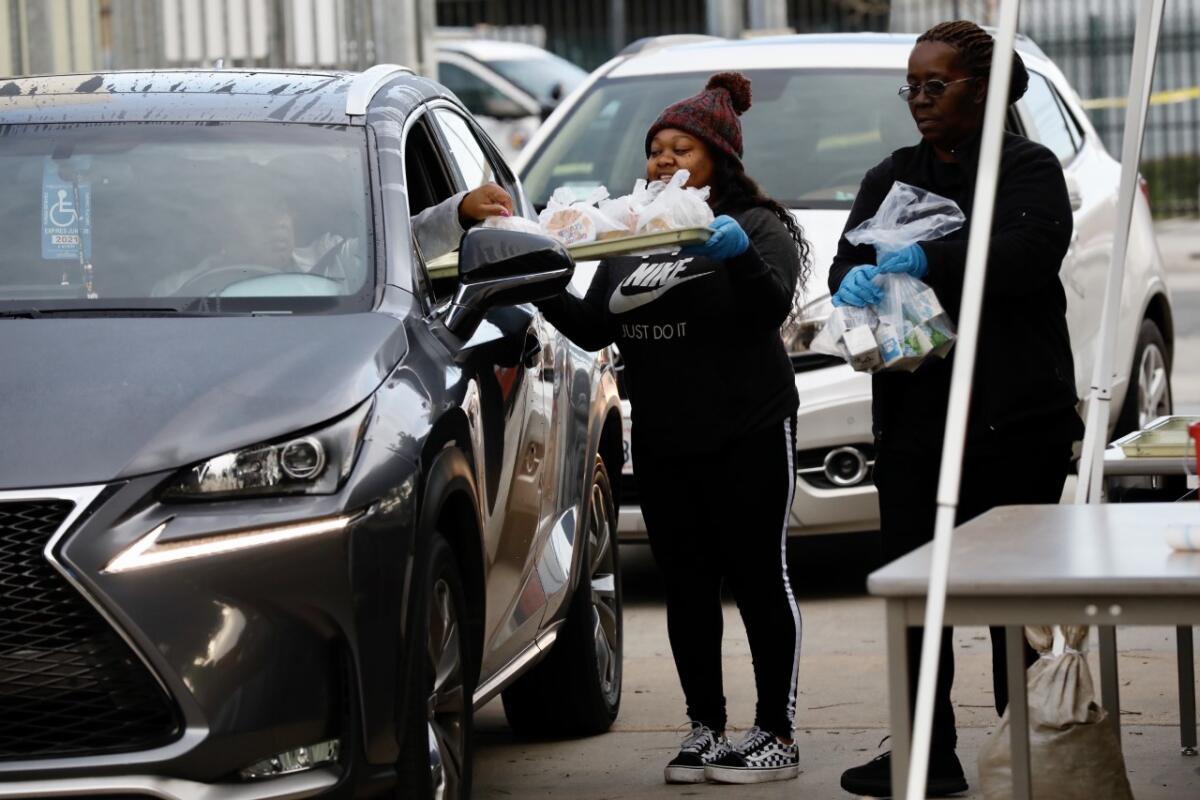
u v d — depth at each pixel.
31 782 6.07
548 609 8.75
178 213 7.91
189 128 8.37
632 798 8.70
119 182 8.05
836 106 14.47
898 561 5.82
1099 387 7.86
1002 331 8.04
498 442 7.93
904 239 7.94
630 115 14.95
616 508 10.60
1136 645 11.33
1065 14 49.12
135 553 6.12
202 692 6.12
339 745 6.36
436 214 8.50
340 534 6.35
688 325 8.48
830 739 9.58
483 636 7.62
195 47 20.48
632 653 11.77
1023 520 6.63
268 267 7.67
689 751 8.95
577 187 14.45
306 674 6.27
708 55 15.34
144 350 6.86
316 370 6.77
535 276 7.75
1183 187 46.25
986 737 9.42
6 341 6.94
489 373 8.00
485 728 10.27
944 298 7.99
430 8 21.97
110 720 6.16
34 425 6.37
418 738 6.62
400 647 6.48
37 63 19.97
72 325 7.11
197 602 6.14
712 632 8.99
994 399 8.02
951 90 7.98
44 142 8.28
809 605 12.70
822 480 12.34
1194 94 45.81
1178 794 8.28
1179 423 9.69
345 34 20.95
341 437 6.51
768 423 8.59
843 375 12.22
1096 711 6.89
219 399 6.52
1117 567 5.55
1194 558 5.69
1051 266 7.91
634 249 8.02
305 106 8.56
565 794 8.80
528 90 30.75
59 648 6.12
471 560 7.53
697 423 8.55
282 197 7.97
